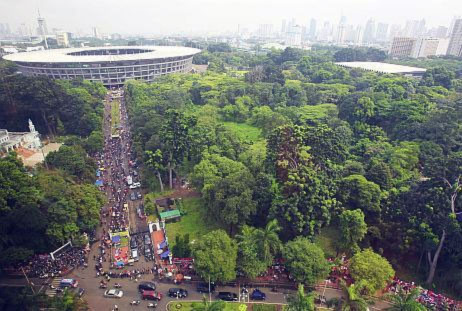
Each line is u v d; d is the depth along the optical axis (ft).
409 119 538.88
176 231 379.76
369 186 342.44
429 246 301.63
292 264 284.41
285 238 336.70
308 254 288.51
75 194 357.82
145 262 328.49
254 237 301.43
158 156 443.73
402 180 382.83
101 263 326.44
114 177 489.67
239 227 342.44
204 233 373.40
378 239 329.52
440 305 281.33
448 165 317.01
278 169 365.40
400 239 314.55
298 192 327.26
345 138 523.70
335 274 312.09
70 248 342.23
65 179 400.26
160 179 455.22
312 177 328.29
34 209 316.81
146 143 505.25
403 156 420.77
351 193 351.87
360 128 568.41
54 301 259.60
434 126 481.46
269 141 399.85
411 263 329.72
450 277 304.91
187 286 299.79
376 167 379.76
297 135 372.79
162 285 300.20
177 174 493.36
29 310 252.62
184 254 331.16
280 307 278.05
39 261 323.98
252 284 301.63
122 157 549.95
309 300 230.48
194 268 297.33
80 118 615.57
